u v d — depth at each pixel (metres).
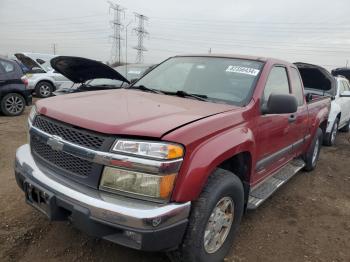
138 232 2.25
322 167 6.55
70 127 2.56
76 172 2.53
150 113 2.69
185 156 2.39
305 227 3.99
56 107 2.84
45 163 2.78
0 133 7.21
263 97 3.56
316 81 8.16
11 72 9.55
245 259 3.22
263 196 3.82
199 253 2.65
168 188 2.33
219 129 2.76
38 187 2.62
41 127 2.83
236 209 3.10
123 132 2.34
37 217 3.61
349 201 4.93
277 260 3.26
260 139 3.46
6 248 3.06
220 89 3.59
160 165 2.29
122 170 2.33
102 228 2.36
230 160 3.21
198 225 2.56
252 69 3.77
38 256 3.00
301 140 5.09
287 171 4.91
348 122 10.52
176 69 4.14
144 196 2.33
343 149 8.33
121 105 2.92
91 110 2.71
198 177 2.44
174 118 2.62
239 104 3.34
